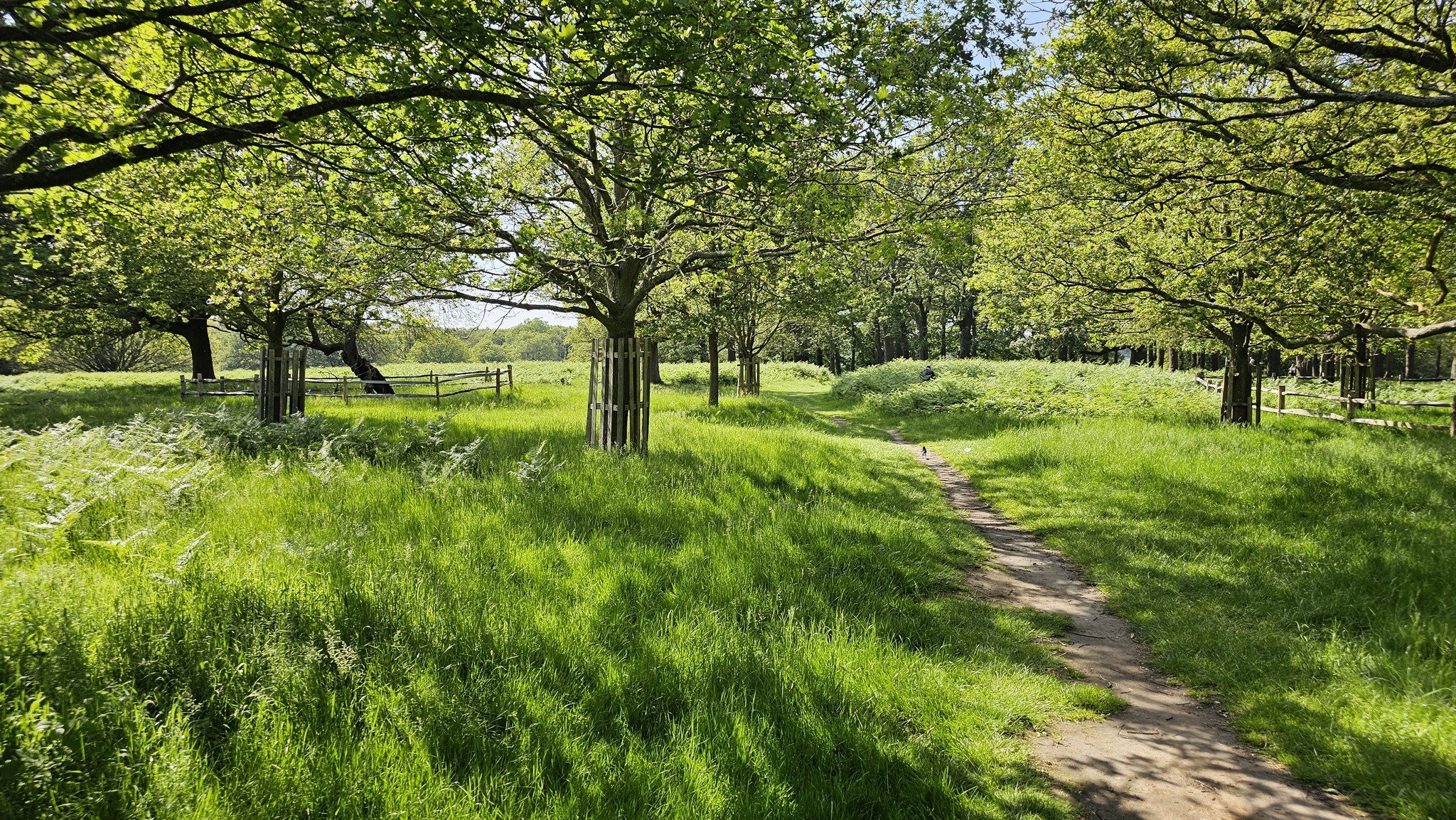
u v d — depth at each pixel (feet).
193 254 43.86
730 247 35.14
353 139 23.70
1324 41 26.94
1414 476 29.84
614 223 32.07
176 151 19.06
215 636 12.18
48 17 15.02
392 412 52.21
